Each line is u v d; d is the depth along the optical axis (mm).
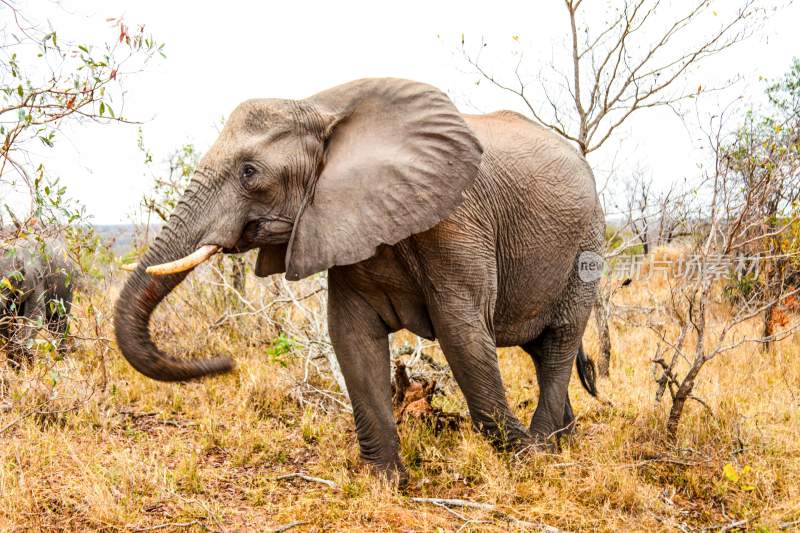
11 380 5602
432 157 4168
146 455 5047
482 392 4688
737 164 6055
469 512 4277
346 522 4125
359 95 4297
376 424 4703
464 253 4469
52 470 4586
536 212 4953
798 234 6332
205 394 6355
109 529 3951
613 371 7746
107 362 6754
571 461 4844
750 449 5148
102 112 4352
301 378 6832
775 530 4000
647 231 9648
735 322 5430
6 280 5188
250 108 4176
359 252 4059
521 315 5230
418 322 4711
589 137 7879
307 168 4160
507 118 5391
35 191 4523
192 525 4031
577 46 7836
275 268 4504
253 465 5070
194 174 4109
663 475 4887
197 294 8484
